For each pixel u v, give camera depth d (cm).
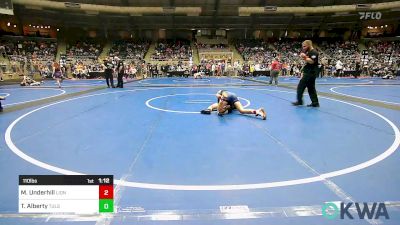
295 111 784
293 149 438
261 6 3500
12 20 3566
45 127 594
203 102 978
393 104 920
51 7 3161
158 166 367
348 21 3941
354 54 3759
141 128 581
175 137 509
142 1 3375
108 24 3900
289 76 3030
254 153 420
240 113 754
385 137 508
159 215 256
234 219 251
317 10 3469
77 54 3684
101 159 394
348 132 546
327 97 1116
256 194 293
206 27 4097
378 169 356
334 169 356
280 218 252
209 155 410
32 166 368
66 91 1411
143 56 3750
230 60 3772
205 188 306
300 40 4353
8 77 2736
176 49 3966
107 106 887
